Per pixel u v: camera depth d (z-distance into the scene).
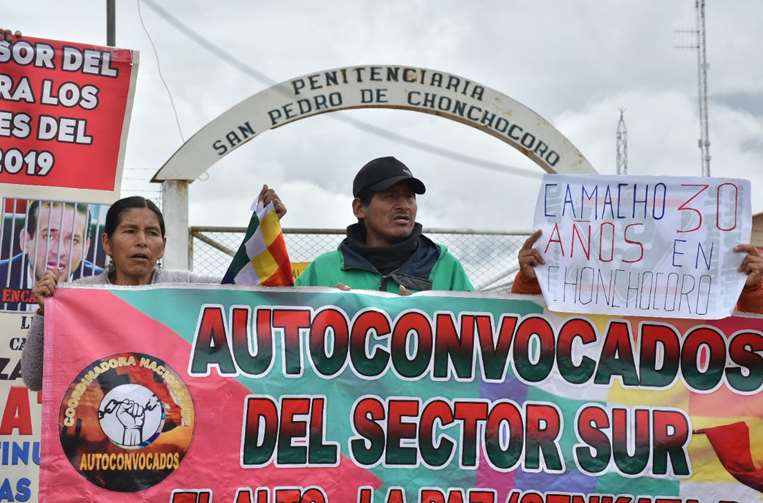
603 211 5.11
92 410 4.75
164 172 10.43
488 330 5.05
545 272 5.08
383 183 5.41
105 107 6.74
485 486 4.94
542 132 11.02
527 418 5.00
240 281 5.02
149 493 4.74
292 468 4.84
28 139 6.63
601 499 4.98
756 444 5.05
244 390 4.87
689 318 5.07
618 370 5.08
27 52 6.61
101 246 6.72
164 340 4.85
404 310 5.02
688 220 5.10
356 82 10.76
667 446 5.04
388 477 4.90
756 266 5.04
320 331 4.96
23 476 6.66
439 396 4.98
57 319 4.78
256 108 10.59
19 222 6.61
